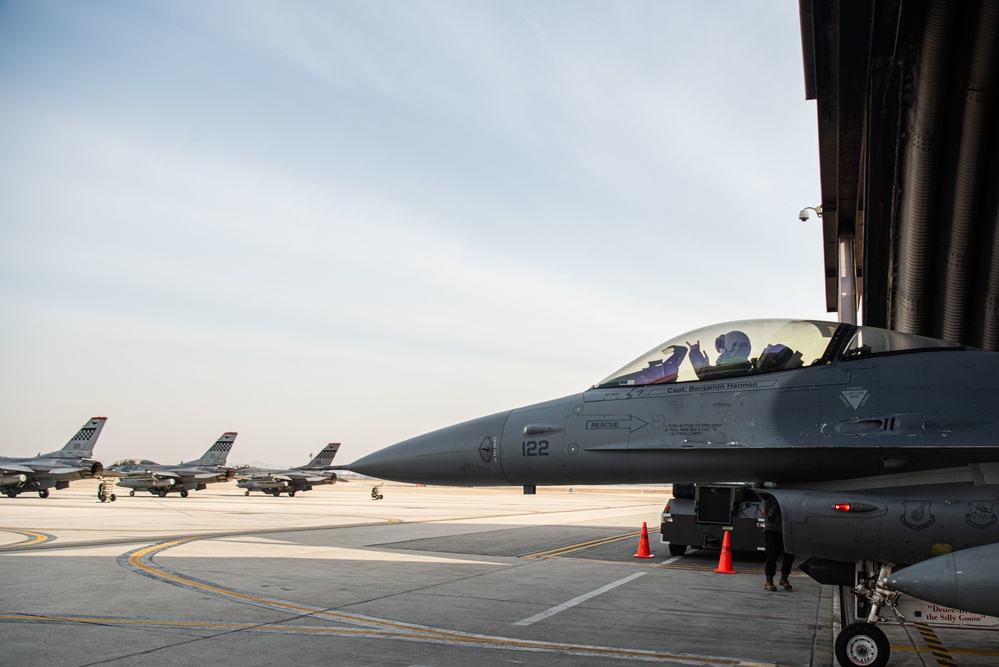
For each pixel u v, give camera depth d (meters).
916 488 6.91
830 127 14.51
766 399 7.39
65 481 45.09
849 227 18.00
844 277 17.91
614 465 7.90
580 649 7.16
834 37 12.18
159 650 6.64
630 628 8.25
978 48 10.86
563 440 8.17
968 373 6.93
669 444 7.57
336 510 34.12
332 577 11.66
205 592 9.80
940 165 12.93
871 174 13.68
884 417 6.82
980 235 13.41
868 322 16.02
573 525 25.73
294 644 7.00
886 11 11.31
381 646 7.03
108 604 8.83
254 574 11.65
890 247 14.73
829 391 7.20
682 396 7.81
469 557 15.16
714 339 8.02
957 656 7.36
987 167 12.52
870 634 6.59
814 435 6.99
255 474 57.41
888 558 6.66
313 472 58.47
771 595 10.96
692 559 15.69
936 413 6.70
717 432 7.43
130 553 14.07
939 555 6.38
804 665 6.77
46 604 8.78
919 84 12.00
